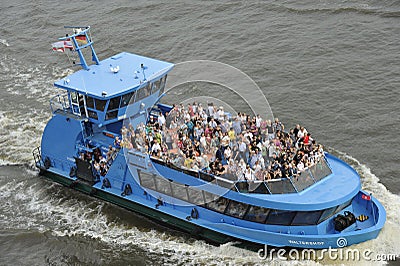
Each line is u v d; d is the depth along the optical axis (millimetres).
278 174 39000
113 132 46969
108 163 45375
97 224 45531
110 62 48438
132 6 87562
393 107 58531
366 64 66062
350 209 40500
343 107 59188
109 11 87250
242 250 40688
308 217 38406
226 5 84062
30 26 86438
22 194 49812
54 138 48625
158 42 76125
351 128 55906
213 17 81312
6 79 71000
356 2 81000
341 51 69250
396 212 43750
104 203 47688
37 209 47812
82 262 41938
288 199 38375
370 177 48875
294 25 76625
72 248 43281
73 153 48062
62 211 47344
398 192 46812
